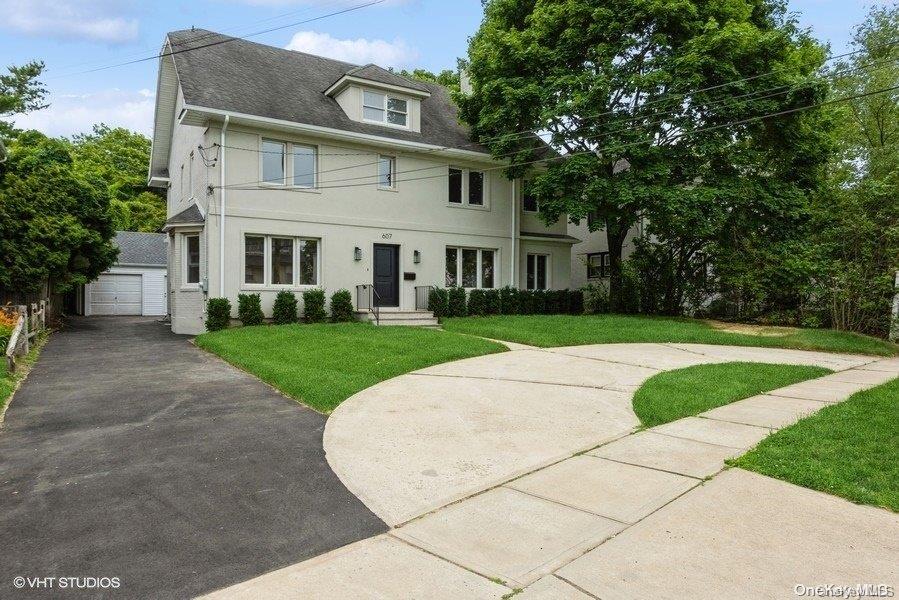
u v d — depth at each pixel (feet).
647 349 38.68
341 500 13.53
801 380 27.73
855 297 45.21
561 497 13.38
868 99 72.33
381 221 55.42
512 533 11.54
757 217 54.19
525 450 17.07
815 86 48.21
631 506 12.73
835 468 14.48
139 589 9.61
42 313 47.29
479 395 24.25
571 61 54.65
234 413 21.88
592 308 69.15
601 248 85.20
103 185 61.00
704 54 47.73
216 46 54.80
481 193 63.41
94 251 57.62
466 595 9.24
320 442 18.16
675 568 9.98
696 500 12.96
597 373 29.25
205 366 32.40
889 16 72.13
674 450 16.67
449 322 52.31
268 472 15.46
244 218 48.11
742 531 11.39
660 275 61.57
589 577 9.73
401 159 56.80
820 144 54.54
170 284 67.77
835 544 10.82
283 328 43.75
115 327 57.21
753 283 51.39
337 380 26.17
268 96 51.13
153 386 26.81
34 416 21.42
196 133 52.29
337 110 55.26
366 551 10.91
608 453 16.62
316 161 51.72
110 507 13.12
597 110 51.08
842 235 46.26
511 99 54.03
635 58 52.65
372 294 53.78
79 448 17.53
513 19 61.62
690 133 50.37
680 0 48.42
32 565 10.43
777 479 14.19
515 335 43.37
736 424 19.33
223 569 10.28
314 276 52.34
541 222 69.77
